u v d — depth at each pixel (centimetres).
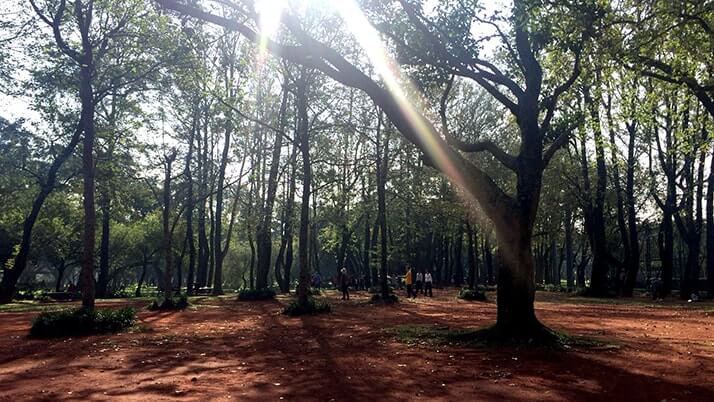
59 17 1678
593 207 3641
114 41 1988
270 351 1105
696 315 1967
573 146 3628
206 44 1869
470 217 3184
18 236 4200
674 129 2403
